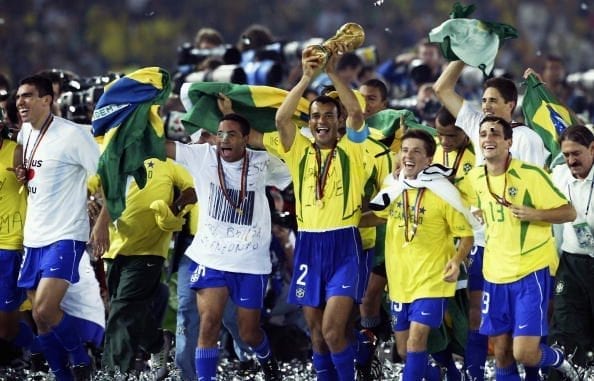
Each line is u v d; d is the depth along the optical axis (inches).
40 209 1222.3
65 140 1219.9
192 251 1202.0
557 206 1115.9
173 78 1743.4
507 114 1217.4
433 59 2006.6
